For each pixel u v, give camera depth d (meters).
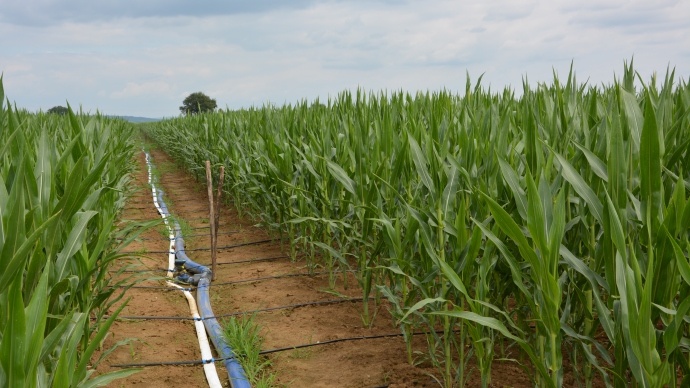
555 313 2.86
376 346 5.02
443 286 4.02
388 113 5.52
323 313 5.87
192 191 15.18
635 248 3.06
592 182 3.64
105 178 6.42
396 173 4.83
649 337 2.40
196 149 15.58
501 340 4.23
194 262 7.96
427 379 4.27
